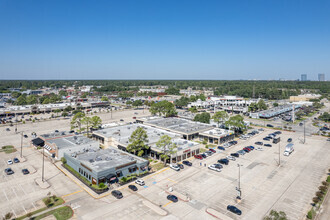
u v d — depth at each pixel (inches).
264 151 3378.4
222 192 2127.2
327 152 3344.0
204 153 3169.3
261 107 7327.8
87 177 2340.1
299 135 4402.1
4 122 5310.0
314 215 1769.2
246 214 1782.7
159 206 1868.8
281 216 1535.4
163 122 4694.9
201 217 1728.6
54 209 1807.3
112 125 4699.8
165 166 2775.6
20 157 3024.1
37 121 5644.7
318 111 7637.8
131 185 2180.1
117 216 1721.2
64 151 2974.9
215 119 4463.6
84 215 1729.8
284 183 2327.8
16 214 1749.5
